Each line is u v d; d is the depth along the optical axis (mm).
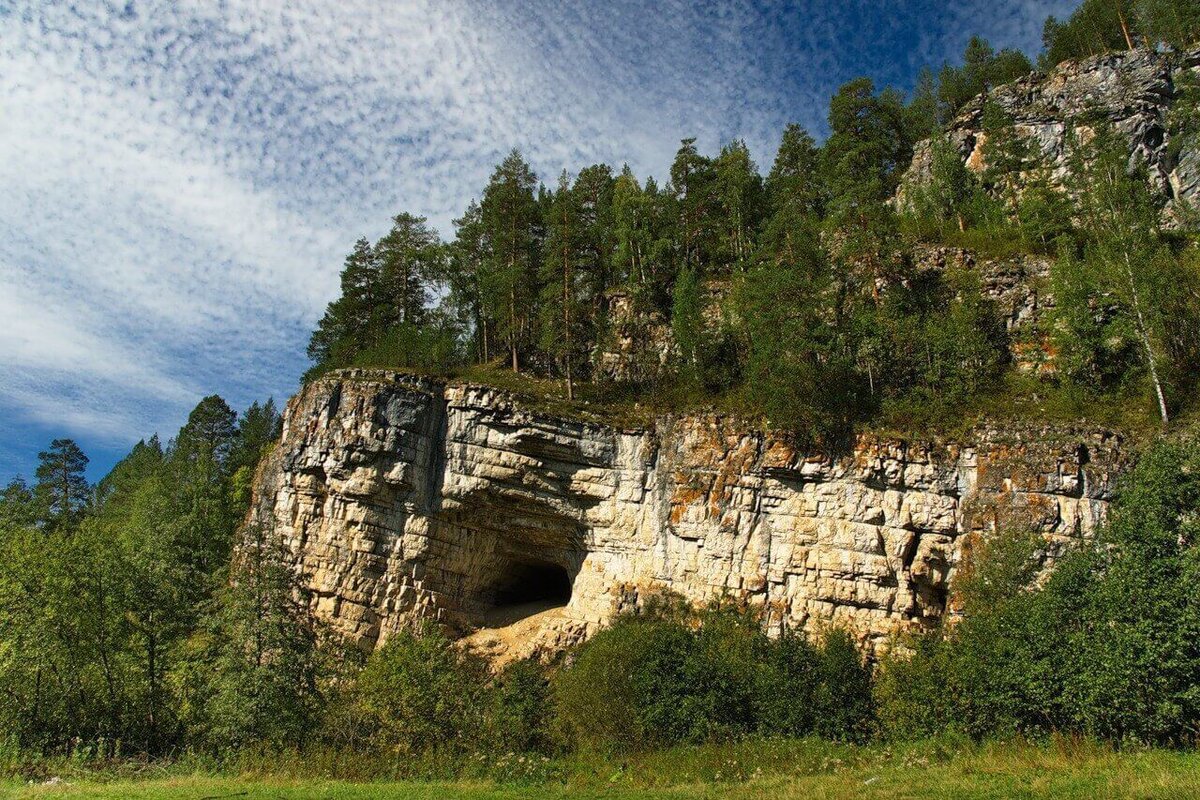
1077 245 50688
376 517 44312
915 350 45188
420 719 28250
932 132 72750
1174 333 41094
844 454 40594
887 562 38156
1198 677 20484
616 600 42281
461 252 60219
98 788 20781
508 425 45250
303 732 26438
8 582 26594
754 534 41031
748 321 47812
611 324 54031
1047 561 34781
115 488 80688
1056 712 23297
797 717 29094
